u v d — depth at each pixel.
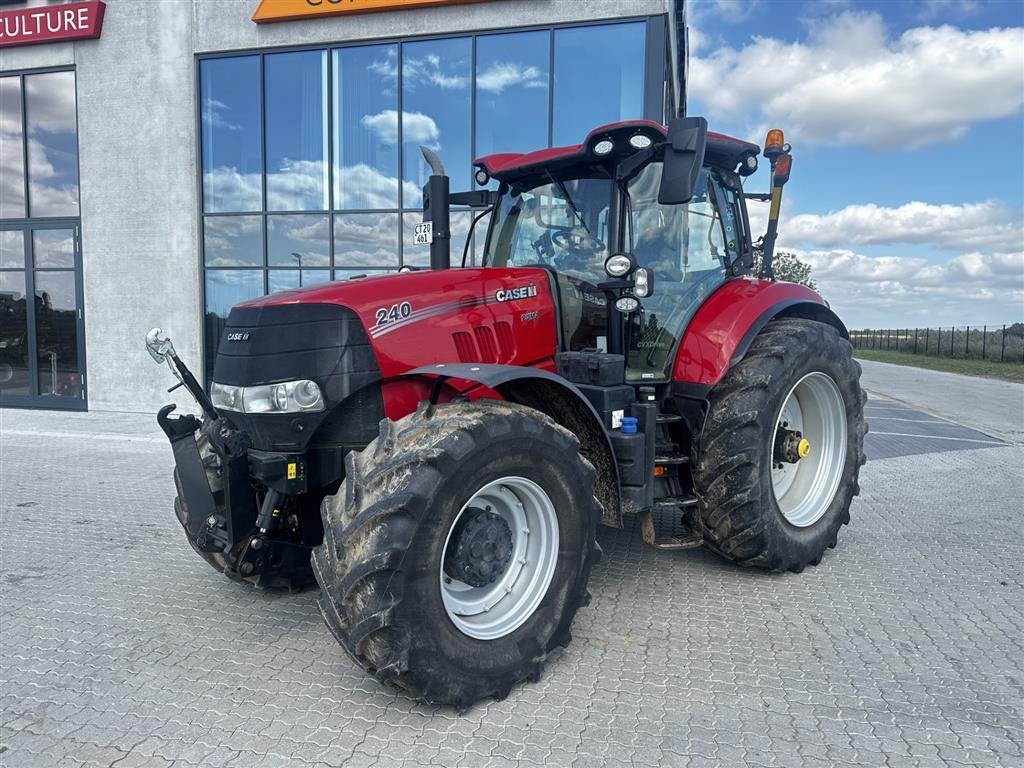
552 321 3.64
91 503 5.64
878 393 15.42
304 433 2.90
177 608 3.60
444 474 2.46
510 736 2.46
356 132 10.36
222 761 2.34
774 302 4.02
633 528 4.85
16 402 11.49
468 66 9.90
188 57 10.45
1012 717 2.57
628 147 3.56
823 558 4.26
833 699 2.69
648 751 2.37
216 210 10.75
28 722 2.58
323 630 3.34
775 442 3.89
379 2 9.83
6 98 11.10
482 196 4.58
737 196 4.58
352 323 2.93
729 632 3.25
